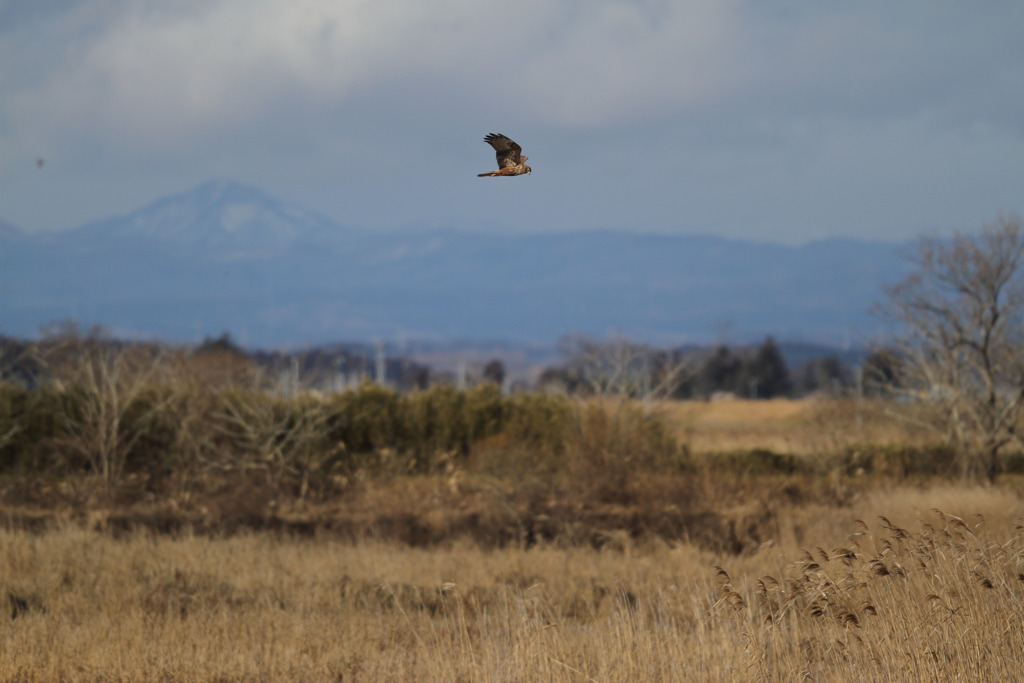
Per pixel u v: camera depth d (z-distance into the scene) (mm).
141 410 100750
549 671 33938
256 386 105312
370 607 49125
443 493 89500
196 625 43188
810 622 37188
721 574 38500
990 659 30172
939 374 105812
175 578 53500
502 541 75625
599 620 43406
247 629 43406
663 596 47812
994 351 103438
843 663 33625
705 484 89312
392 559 64188
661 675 33625
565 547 72875
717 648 34500
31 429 107875
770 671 32969
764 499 84438
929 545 37750
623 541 73062
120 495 90750
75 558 57125
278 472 94562
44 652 38844
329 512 87062
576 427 105688
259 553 64688
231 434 98250
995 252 100125
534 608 39656
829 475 101438
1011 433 99938
